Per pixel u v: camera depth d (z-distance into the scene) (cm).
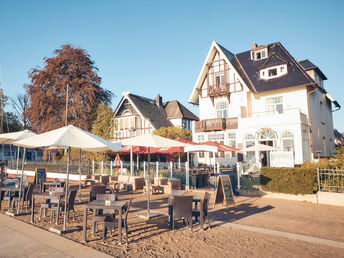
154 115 4194
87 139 778
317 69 2684
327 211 1044
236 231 755
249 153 2361
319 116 2688
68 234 714
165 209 1077
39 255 540
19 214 939
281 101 2470
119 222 641
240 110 2516
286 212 1025
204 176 1883
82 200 1289
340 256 561
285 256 561
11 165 3294
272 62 2619
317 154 2358
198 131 2828
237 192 1495
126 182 1791
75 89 3041
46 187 1337
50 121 2941
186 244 637
